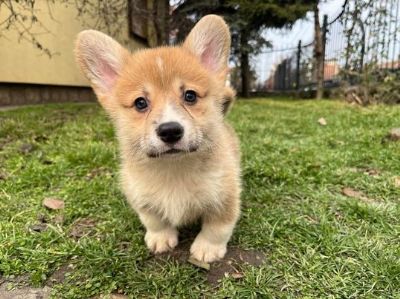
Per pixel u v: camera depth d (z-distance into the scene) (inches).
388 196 17.9
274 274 12.0
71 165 21.7
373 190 18.4
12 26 38.2
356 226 15.0
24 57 43.5
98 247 13.5
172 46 14.9
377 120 34.2
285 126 35.3
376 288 11.2
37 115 36.4
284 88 109.3
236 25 75.0
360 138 27.5
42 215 16.1
